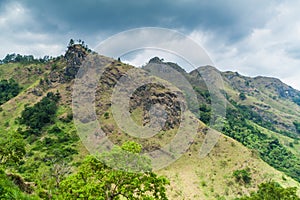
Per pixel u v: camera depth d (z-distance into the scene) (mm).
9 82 152750
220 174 73500
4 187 18078
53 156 65562
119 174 16047
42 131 88938
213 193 65438
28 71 164750
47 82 125875
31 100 118312
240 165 80312
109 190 17109
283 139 159000
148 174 17219
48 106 101312
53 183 39344
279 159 125812
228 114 140000
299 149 154500
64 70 126312
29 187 31719
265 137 142250
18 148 40812
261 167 81812
